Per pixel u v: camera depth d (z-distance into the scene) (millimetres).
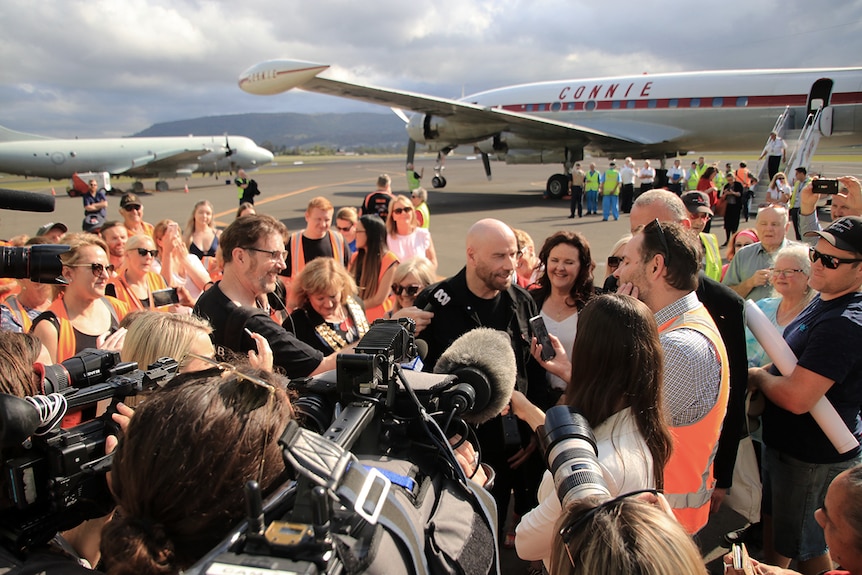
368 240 4324
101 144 30516
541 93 22531
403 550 763
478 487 1058
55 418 998
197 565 707
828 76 15984
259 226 2396
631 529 915
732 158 45562
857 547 1444
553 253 2984
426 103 17609
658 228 1979
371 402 964
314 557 636
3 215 19688
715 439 1834
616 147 20828
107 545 800
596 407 1543
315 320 3016
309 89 16375
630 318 1529
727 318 2344
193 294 4539
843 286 2158
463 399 1114
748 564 1374
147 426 830
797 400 2172
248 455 817
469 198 22344
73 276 2818
